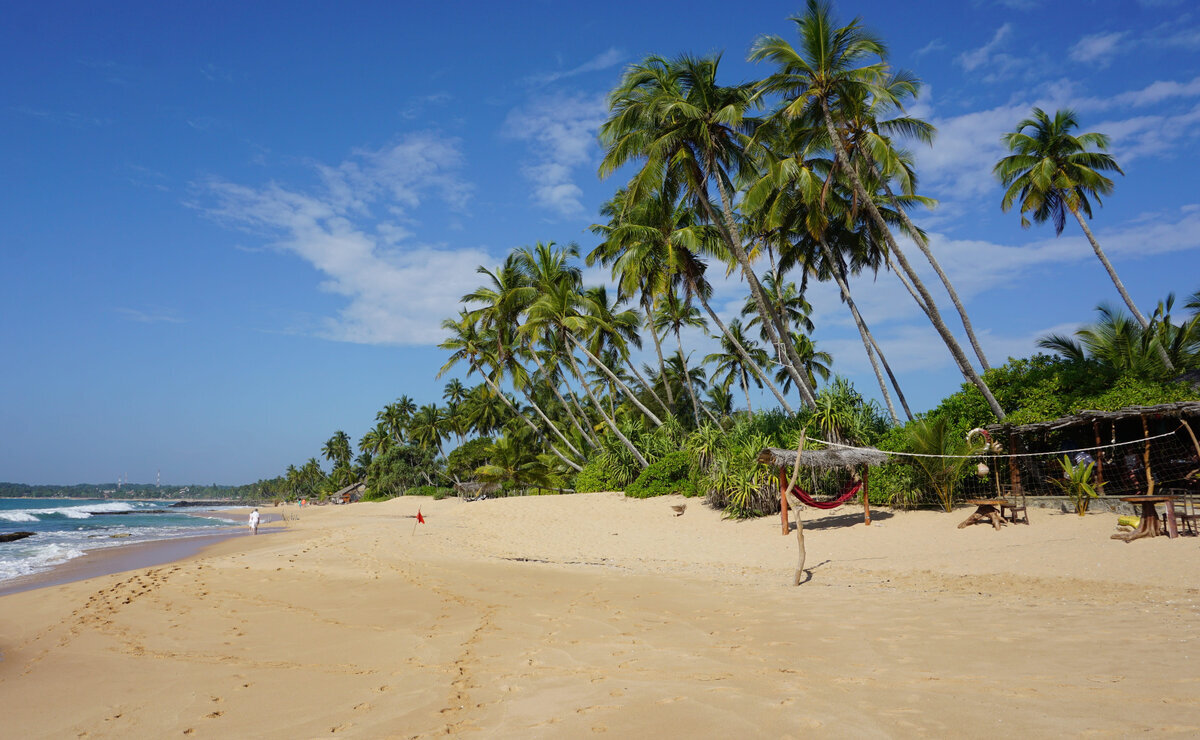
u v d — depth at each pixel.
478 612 10.05
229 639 8.80
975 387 20.25
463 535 23.56
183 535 33.62
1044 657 6.13
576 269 36.78
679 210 28.56
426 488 76.38
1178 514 12.98
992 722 4.51
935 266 21.56
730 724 4.83
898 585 11.26
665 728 4.82
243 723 5.54
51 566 19.12
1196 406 13.94
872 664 6.24
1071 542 12.94
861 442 19.11
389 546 20.89
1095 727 4.29
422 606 10.72
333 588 12.77
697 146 23.34
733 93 22.48
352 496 92.50
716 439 23.00
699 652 7.08
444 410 85.19
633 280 27.89
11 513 71.44
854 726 4.61
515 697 5.82
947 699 5.06
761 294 22.62
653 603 10.33
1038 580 10.80
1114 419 15.41
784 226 26.58
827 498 20.44
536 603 10.66
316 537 26.58
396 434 99.50
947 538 14.73
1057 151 26.44
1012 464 17.16
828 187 22.12
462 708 5.60
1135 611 8.13
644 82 23.44
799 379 23.55
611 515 24.20
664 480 26.72
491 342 43.28
